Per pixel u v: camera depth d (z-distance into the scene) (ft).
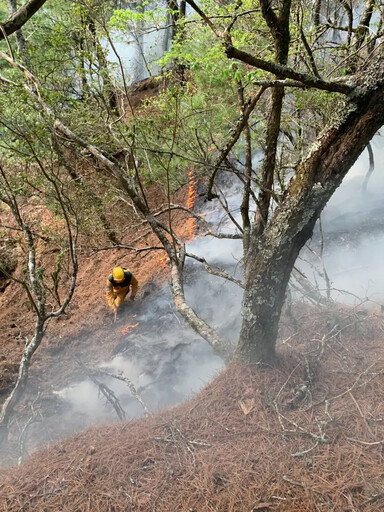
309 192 9.52
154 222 13.60
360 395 10.84
